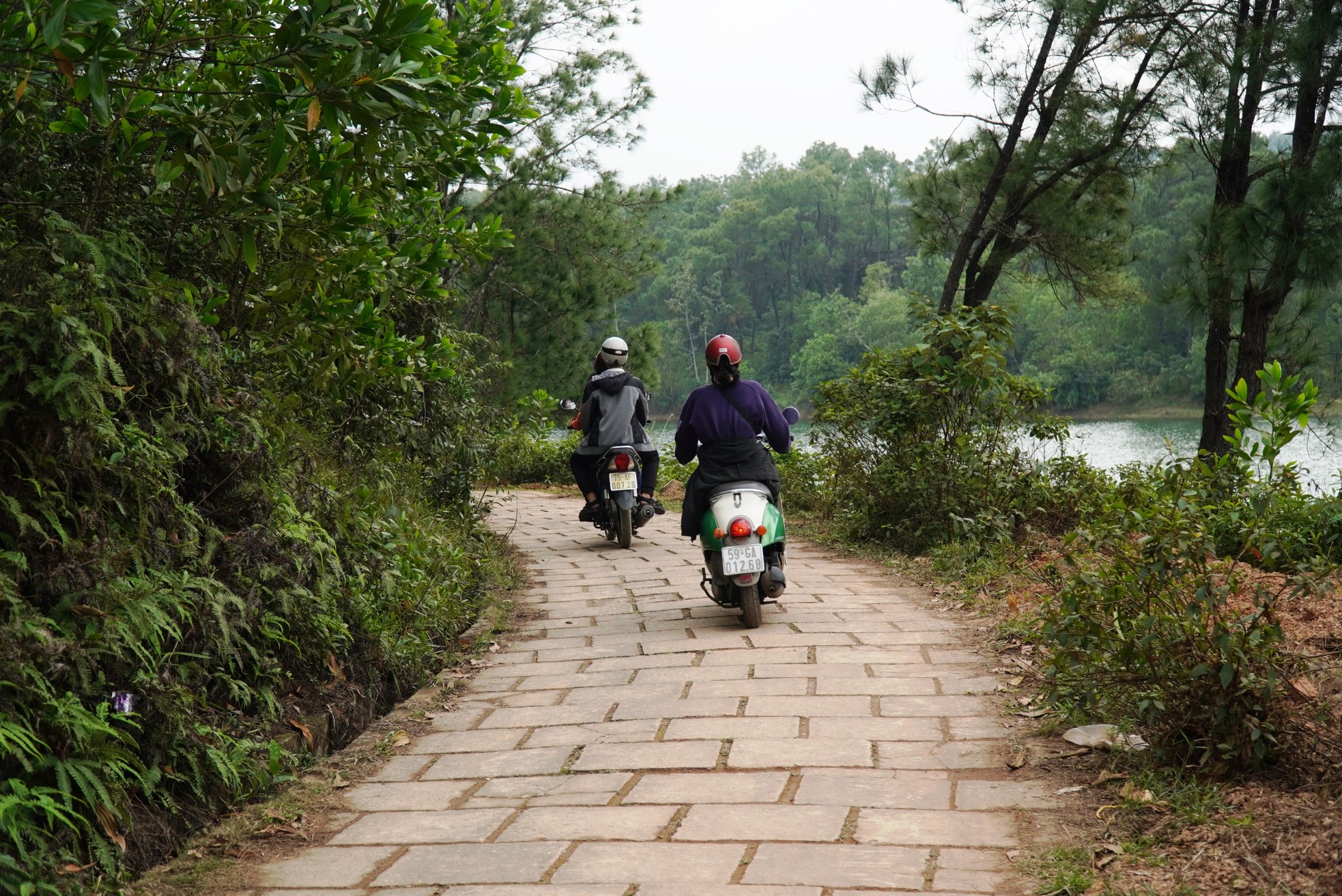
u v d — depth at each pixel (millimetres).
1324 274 14055
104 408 3541
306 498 4926
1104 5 14609
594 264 19812
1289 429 5691
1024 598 5863
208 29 4172
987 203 16531
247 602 4281
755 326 118625
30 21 3133
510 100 5148
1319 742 3682
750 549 6223
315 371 4996
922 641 5891
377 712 5145
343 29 3521
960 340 9055
